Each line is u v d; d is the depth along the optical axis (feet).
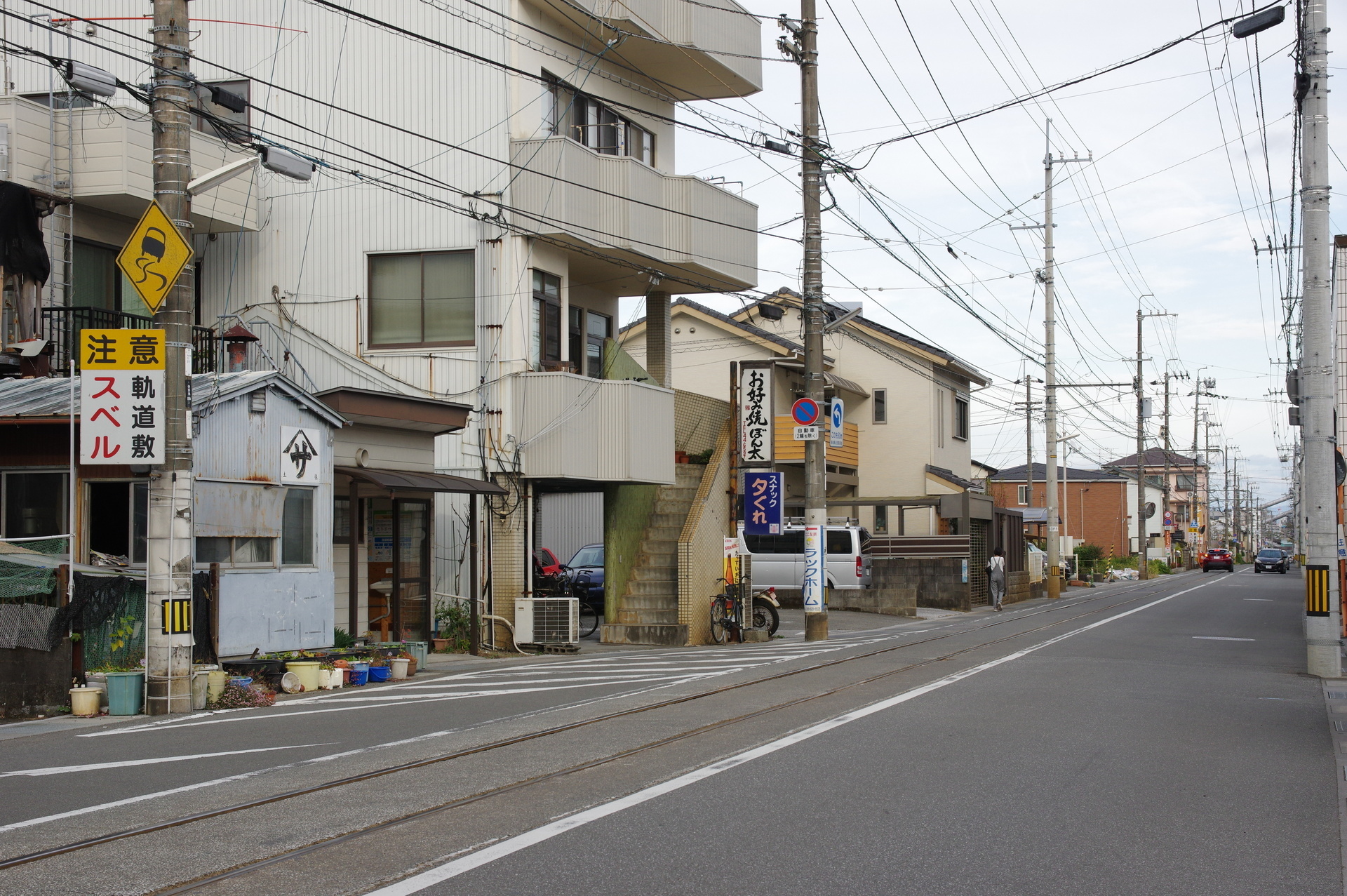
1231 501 444.55
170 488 39.65
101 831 22.09
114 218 64.44
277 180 70.49
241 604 47.26
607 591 72.59
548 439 65.92
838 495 135.03
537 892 18.30
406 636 61.05
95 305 63.57
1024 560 145.38
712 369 126.31
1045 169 135.95
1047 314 136.67
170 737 33.71
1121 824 23.20
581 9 66.69
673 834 21.99
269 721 36.94
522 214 64.69
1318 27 50.85
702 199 76.02
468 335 67.51
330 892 18.30
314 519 52.01
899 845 21.40
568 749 31.12
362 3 69.21
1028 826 22.94
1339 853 21.24
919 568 110.63
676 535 77.25
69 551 42.55
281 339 69.67
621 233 70.28
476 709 39.68
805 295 72.18
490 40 67.41
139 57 70.28
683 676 49.80
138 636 42.34
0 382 52.24
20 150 57.72
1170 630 76.02
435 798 24.93
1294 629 77.82
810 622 71.20
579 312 78.84
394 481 54.49
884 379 134.62
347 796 25.17
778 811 23.93
